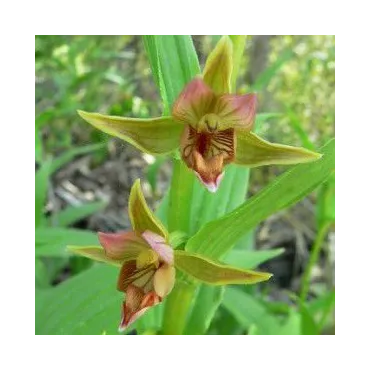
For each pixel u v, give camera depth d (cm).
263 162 11
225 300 16
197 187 13
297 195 11
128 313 11
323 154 11
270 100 30
